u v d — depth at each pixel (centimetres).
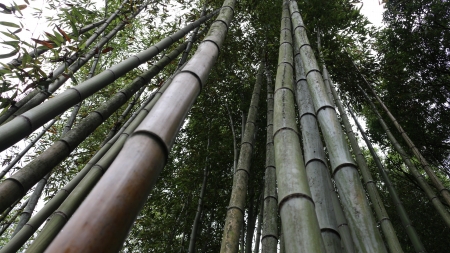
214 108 607
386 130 517
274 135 167
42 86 240
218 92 610
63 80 269
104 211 85
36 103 233
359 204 157
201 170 547
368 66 605
